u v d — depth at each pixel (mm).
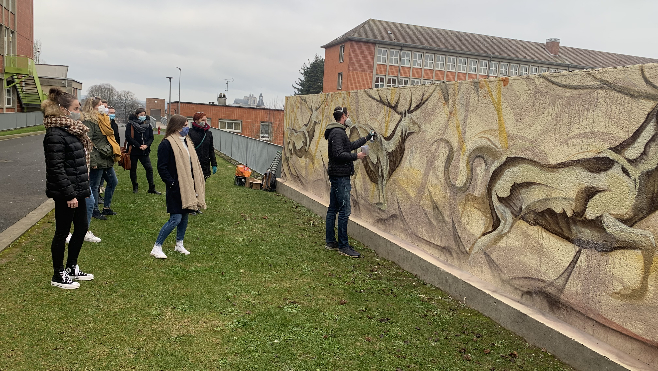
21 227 6586
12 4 37875
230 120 46812
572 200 4027
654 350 3385
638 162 3492
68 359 3447
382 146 7312
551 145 4234
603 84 3768
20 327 3848
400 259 6328
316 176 9984
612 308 3691
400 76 69188
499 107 4852
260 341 3924
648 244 3434
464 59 72062
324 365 3617
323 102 9688
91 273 5168
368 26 70312
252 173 15781
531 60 74125
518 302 4547
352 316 4555
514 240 4668
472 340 4203
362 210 8016
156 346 3725
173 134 5879
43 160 15078
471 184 5277
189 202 5797
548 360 3889
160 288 4891
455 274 5262
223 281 5246
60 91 4656
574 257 4020
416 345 4047
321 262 6242
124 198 9367
